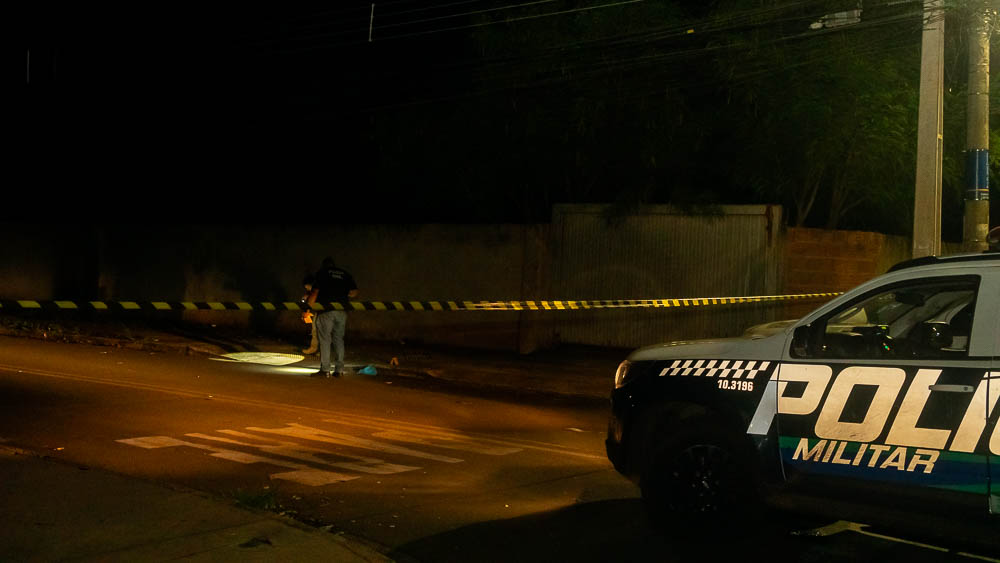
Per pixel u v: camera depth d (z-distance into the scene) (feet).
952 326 19.35
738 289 52.95
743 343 20.29
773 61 50.98
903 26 48.96
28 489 21.59
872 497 17.95
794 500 19.01
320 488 24.09
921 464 17.34
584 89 54.90
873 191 54.44
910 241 62.44
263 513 20.51
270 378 44.16
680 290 54.49
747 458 19.69
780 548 20.08
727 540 20.42
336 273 45.37
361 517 21.72
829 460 18.43
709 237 53.72
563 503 23.47
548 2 56.80
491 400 41.60
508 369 50.37
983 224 39.86
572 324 57.72
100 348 54.03
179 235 71.05
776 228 51.90
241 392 39.27
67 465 24.09
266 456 27.45
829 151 51.80
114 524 19.27
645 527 21.43
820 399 18.67
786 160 53.67
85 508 20.27
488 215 62.95
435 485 24.90
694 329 54.08
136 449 27.73
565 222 57.67
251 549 18.12
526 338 57.31
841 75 50.29
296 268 66.49
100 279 74.49
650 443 21.45
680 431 20.56
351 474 25.71
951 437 17.07
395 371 49.85
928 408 17.39
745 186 56.29
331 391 40.93
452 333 60.44
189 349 54.65
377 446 29.60
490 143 58.44
